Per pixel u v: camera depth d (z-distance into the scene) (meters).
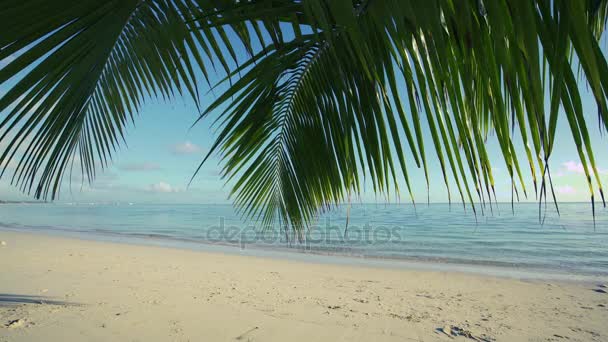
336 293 6.15
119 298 5.32
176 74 1.06
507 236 20.75
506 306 5.59
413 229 25.14
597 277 8.41
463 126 0.78
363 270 8.67
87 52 0.90
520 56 0.65
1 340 3.67
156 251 11.45
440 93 0.76
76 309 4.72
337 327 4.40
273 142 2.01
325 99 1.54
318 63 1.47
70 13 0.77
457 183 0.84
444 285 7.07
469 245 16.22
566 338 4.27
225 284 6.56
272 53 1.27
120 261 8.80
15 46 0.72
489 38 0.78
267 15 1.07
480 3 0.81
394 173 1.24
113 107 1.20
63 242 13.41
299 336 4.09
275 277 7.41
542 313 5.23
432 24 0.62
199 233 20.78
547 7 0.62
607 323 4.79
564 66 0.62
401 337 4.14
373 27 1.08
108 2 0.81
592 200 0.62
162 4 0.91
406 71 0.94
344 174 1.52
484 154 0.78
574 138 0.62
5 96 0.76
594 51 0.57
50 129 1.04
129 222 32.75
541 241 18.11
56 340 3.75
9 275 6.63
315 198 1.85
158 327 4.22
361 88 1.31
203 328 4.24
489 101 0.77
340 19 0.63
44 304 4.87
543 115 0.58
